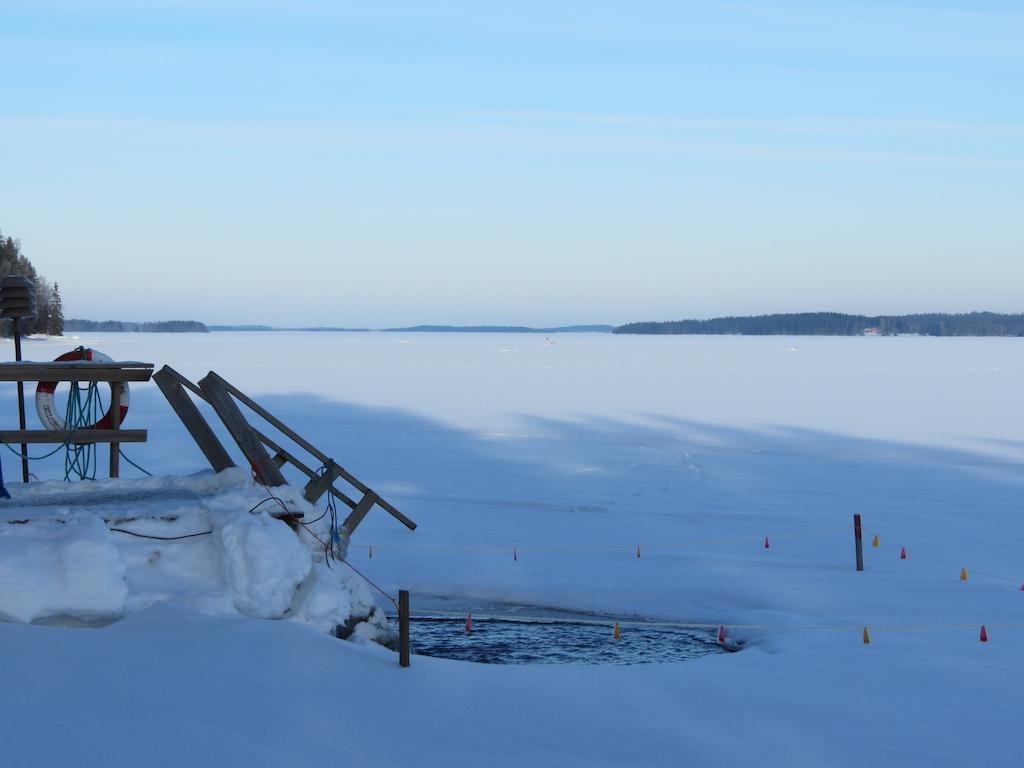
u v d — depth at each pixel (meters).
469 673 6.12
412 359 71.31
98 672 5.21
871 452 22.45
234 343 119.31
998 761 5.16
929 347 108.06
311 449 8.25
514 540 13.17
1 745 4.32
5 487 7.87
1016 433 26.02
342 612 7.10
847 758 5.14
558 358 75.00
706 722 5.62
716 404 34.41
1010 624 9.12
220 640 5.77
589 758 4.90
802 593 10.48
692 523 14.52
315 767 4.46
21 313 9.80
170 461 19.25
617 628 8.77
